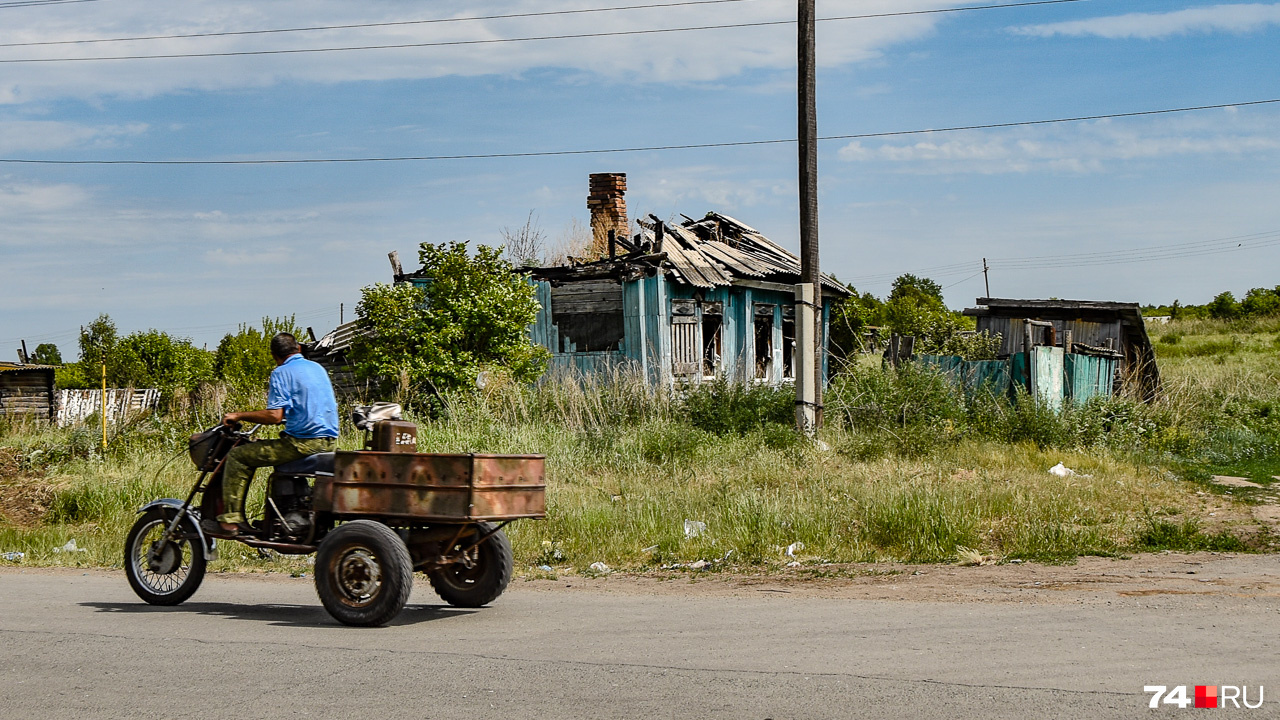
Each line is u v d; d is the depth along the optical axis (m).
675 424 17.33
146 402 29.11
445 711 4.92
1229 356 36.75
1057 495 11.99
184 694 5.31
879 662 5.66
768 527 10.73
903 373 19.19
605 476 14.75
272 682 5.50
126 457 17.77
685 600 7.98
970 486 12.25
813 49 17.41
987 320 27.41
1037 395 18.42
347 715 4.89
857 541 10.47
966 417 18.34
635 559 10.27
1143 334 24.67
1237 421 19.84
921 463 14.86
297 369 7.70
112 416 22.73
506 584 7.73
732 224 26.34
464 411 18.55
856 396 18.64
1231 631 6.30
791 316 25.50
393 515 6.94
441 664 5.82
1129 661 5.57
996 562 9.49
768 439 16.81
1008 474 13.70
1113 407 18.72
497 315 20.64
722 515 11.30
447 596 7.85
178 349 35.34
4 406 28.64
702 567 9.66
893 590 8.18
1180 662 5.54
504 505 6.97
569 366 21.53
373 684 5.43
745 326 23.27
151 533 8.62
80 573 10.25
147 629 7.00
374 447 7.56
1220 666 5.44
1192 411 20.06
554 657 5.95
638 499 12.43
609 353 21.25
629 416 18.72
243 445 7.75
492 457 6.91
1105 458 15.53
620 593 8.44
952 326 28.05
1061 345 20.88
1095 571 8.89
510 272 21.42
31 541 12.40
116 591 8.95
